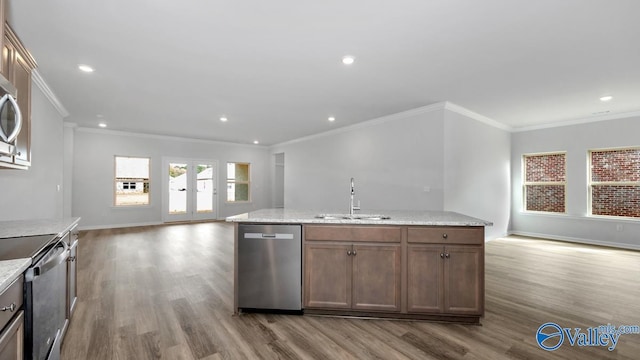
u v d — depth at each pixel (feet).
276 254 8.52
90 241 18.67
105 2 6.95
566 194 19.74
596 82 12.41
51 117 14.28
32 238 6.14
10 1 6.82
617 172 17.97
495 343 7.14
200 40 8.83
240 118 19.11
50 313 5.33
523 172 21.76
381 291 8.29
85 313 8.52
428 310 8.14
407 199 17.29
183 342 7.09
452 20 7.80
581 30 8.27
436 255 8.13
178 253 15.62
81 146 22.52
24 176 11.34
